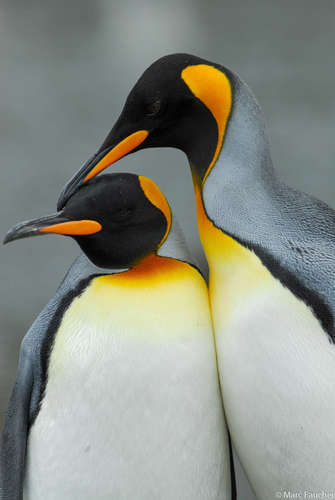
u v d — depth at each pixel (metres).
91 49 31.61
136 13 39.31
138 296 7.64
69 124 22.50
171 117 7.67
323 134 19.88
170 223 7.68
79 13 40.03
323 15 34.72
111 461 7.63
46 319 7.67
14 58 30.89
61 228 7.62
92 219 7.64
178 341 7.62
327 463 7.61
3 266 14.73
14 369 10.55
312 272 7.60
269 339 7.60
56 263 14.91
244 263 7.62
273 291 7.60
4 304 13.23
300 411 7.60
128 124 7.68
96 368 7.62
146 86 7.66
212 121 7.66
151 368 7.62
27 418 7.66
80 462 7.64
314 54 27.92
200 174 7.67
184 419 7.63
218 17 36.44
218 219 7.64
